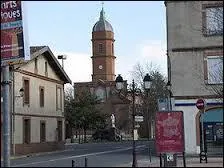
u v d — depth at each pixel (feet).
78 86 348.79
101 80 347.56
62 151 157.28
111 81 343.46
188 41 116.98
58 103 168.66
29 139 143.43
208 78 115.44
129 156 120.47
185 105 115.96
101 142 249.96
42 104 154.92
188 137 114.83
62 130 170.50
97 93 342.44
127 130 322.34
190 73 116.37
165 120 76.43
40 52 148.36
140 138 287.69
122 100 327.88
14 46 78.84
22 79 140.15
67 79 174.40
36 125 148.97
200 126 114.83
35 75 149.28
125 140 277.23
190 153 114.42
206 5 115.85
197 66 116.06
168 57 117.70
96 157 117.60
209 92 114.83
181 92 116.26
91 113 246.88
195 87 115.85
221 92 109.50
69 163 97.96
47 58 159.74
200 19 116.37
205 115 115.03
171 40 117.60
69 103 246.68
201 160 90.48
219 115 114.52
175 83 116.67
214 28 115.14
